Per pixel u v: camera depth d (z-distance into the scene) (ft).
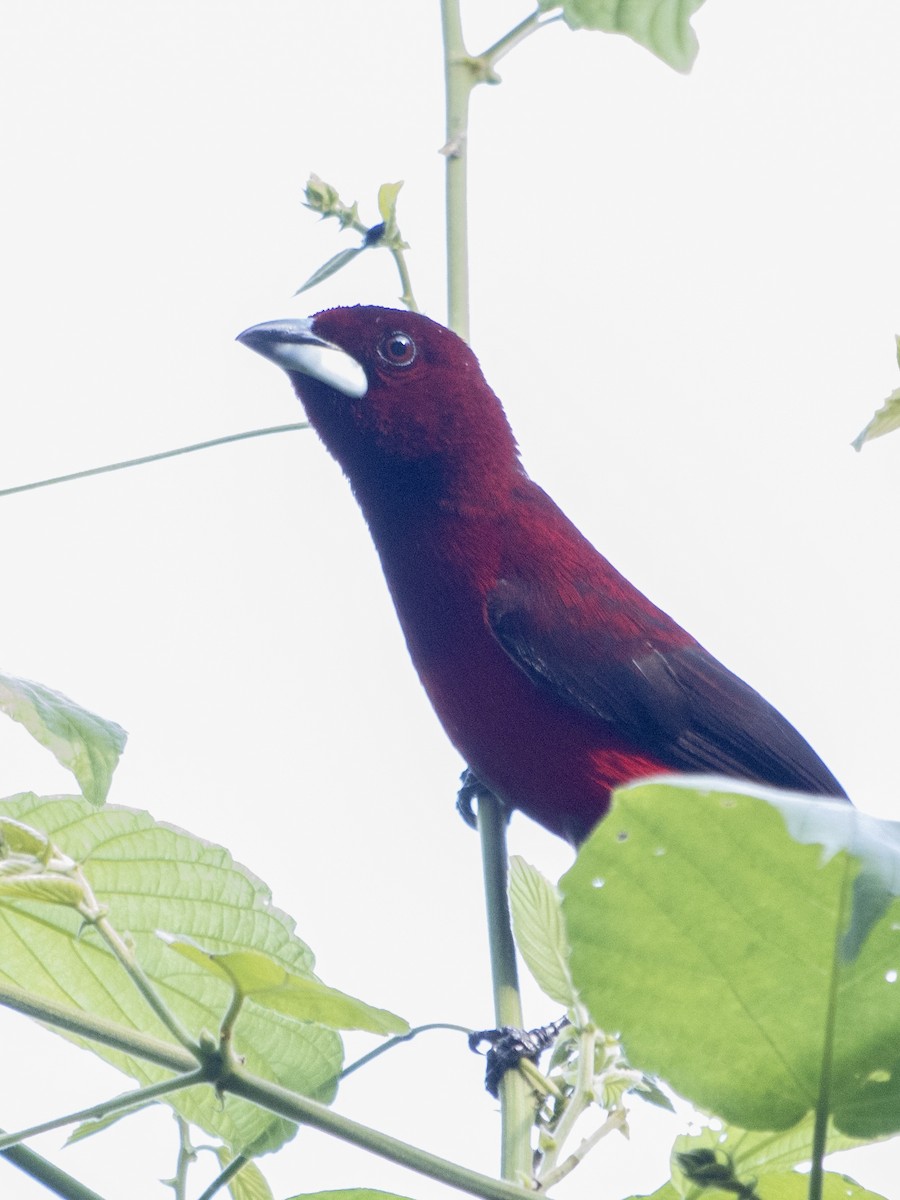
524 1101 17.42
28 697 15.78
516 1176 16.53
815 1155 11.56
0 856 12.45
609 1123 16.81
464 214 26.13
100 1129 16.11
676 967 11.34
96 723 15.98
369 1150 12.34
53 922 17.17
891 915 11.07
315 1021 12.33
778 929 11.14
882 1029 11.43
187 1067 12.73
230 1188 16.67
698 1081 11.69
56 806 17.37
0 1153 14.12
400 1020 12.18
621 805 10.71
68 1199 14.03
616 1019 11.54
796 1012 11.45
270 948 17.48
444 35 26.55
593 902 11.18
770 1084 11.68
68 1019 12.70
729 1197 13.50
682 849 10.84
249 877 17.67
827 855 9.68
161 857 17.56
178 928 17.38
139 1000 17.07
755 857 10.80
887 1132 11.60
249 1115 16.42
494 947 21.65
